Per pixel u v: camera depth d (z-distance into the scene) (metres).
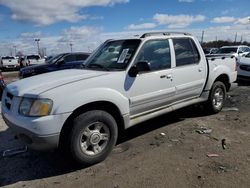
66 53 13.84
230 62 6.75
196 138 4.99
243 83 11.45
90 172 3.91
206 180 3.53
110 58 4.92
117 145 4.84
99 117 4.04
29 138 3.76
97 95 4.04
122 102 4.38
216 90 6.33
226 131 5.31
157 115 5.09
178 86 5.32
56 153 4.62
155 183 3.51
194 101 5.88
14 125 3.88
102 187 3.50
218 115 6.43
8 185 3.70
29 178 3.85
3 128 6.04
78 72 4.59
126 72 4.48
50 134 3.65
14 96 4.04
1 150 4.85
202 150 4.46
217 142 4.77
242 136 5.03
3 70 33.09
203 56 5.93
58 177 3.84
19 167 4.20
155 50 4.98
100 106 4.22
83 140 3.98
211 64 6.12
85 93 3.93
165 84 5.05
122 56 4.73
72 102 3.79
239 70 11.17
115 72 4.40
